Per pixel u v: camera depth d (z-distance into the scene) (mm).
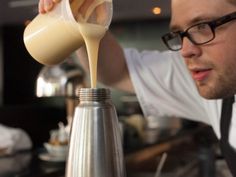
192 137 2719
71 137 624
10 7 4258
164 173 1997
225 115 1034
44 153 1884
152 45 5184
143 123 2734
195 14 792
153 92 1187
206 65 811
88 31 713
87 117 608
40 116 3029
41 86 1954
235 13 776
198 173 2230
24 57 5789
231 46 793
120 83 1213
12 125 2674
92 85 726
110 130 614
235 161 1023
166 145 2320
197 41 807
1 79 5895
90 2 732
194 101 1165
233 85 820
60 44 770
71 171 615
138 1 3920
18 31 5781
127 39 5297
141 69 1188
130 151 1910
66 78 1917
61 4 723
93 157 601
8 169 1580
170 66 1184
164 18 5066
